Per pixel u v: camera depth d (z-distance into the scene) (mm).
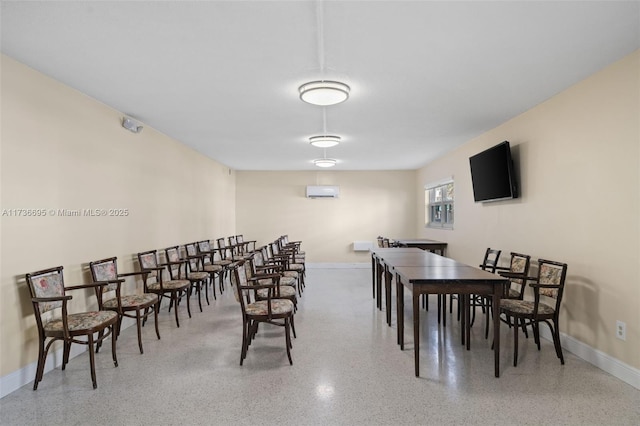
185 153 6062
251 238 9156
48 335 2701
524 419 2281
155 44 2545
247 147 6234
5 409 2414
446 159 6953
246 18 2213
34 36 2426
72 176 3375
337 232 9148
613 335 2916
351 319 4520
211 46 2578
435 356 3291
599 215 3061
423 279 2848
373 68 2967
